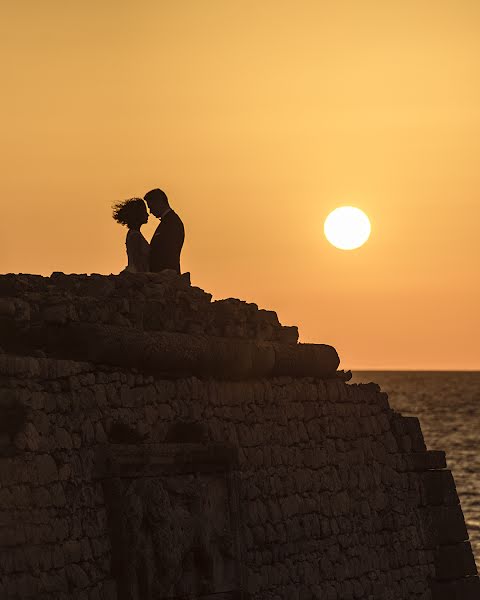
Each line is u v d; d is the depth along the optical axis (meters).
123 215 50.94
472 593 60.56
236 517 48.84
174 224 51.12
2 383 40.25
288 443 52.94
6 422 40.34
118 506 43.50
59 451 41.91
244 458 50.28
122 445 44.34
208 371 49.28
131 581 43.66
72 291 46.12
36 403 41.12
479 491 180.75
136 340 45.44
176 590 45.94
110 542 43.53
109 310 46.00
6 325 44.28
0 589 38.09
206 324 50.41
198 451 47.59
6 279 44.84
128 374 45.75
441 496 60.50
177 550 45.44
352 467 56.28
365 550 56.03
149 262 51.09
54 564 40.81
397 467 58.94
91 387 43.84
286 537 51.75
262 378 52.31
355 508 55.94
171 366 47.28
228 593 48.25
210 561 47.41
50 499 41.06
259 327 52.97
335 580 54.06
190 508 46.94
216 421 49.34
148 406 46.38
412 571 58.41
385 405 59.38
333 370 56.56
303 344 54.75
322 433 54.97
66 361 43.00
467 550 60.91
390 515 57.84
